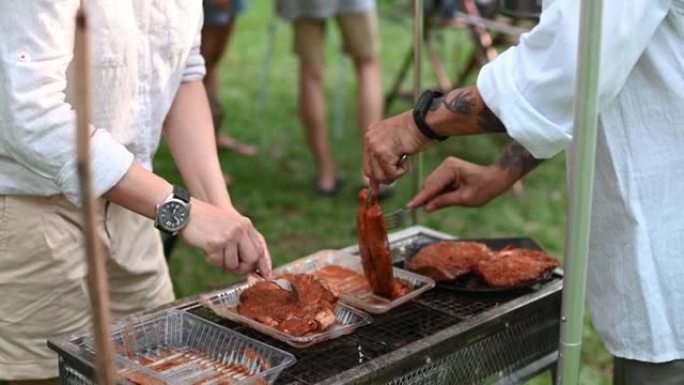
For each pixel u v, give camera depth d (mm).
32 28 1382
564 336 1309
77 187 1429
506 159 1881
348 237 3998
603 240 1498
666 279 1446
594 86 1185
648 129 1409
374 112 4316
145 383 1333
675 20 1347
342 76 5320
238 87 6367
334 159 4945
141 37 1617
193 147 1789
